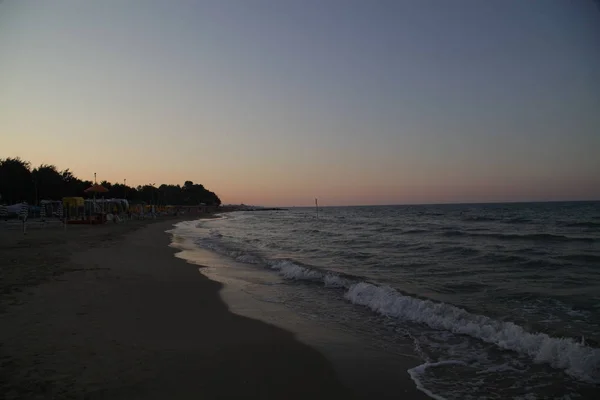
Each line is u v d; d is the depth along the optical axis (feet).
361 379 15.47
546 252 52.47
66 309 22.62
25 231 80.69
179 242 76.23
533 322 22.24
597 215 162.30
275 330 21.59
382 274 38.70
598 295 28.40
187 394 13.12
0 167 170.40
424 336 21.01
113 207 162.09
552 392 14.46
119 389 13.06
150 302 26.00
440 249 58.03
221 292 31.30
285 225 146.61
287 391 14.08
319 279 36.78
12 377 13.48
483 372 16.26
